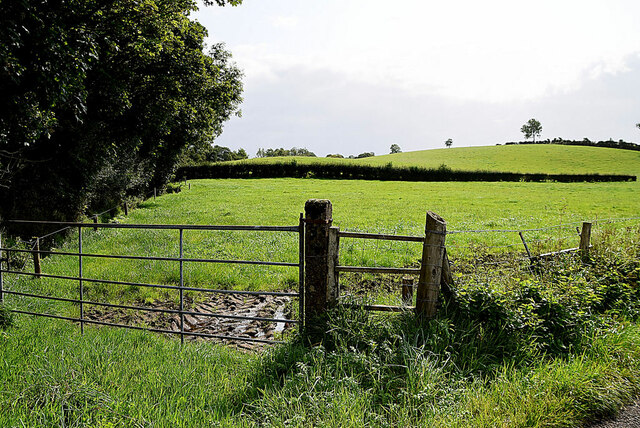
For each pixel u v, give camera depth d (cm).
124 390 409
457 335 494
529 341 495
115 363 476
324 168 6525
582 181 6078
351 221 2269
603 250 821
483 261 1247
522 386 407
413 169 6341
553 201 3366
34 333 583
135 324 738
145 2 1542
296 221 2242
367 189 4712
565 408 388
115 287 930
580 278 648
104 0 1431
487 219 2378
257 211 2689
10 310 626
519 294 563
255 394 415
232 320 781
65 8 1193
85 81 1510
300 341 526
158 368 471
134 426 345
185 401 394
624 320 592
